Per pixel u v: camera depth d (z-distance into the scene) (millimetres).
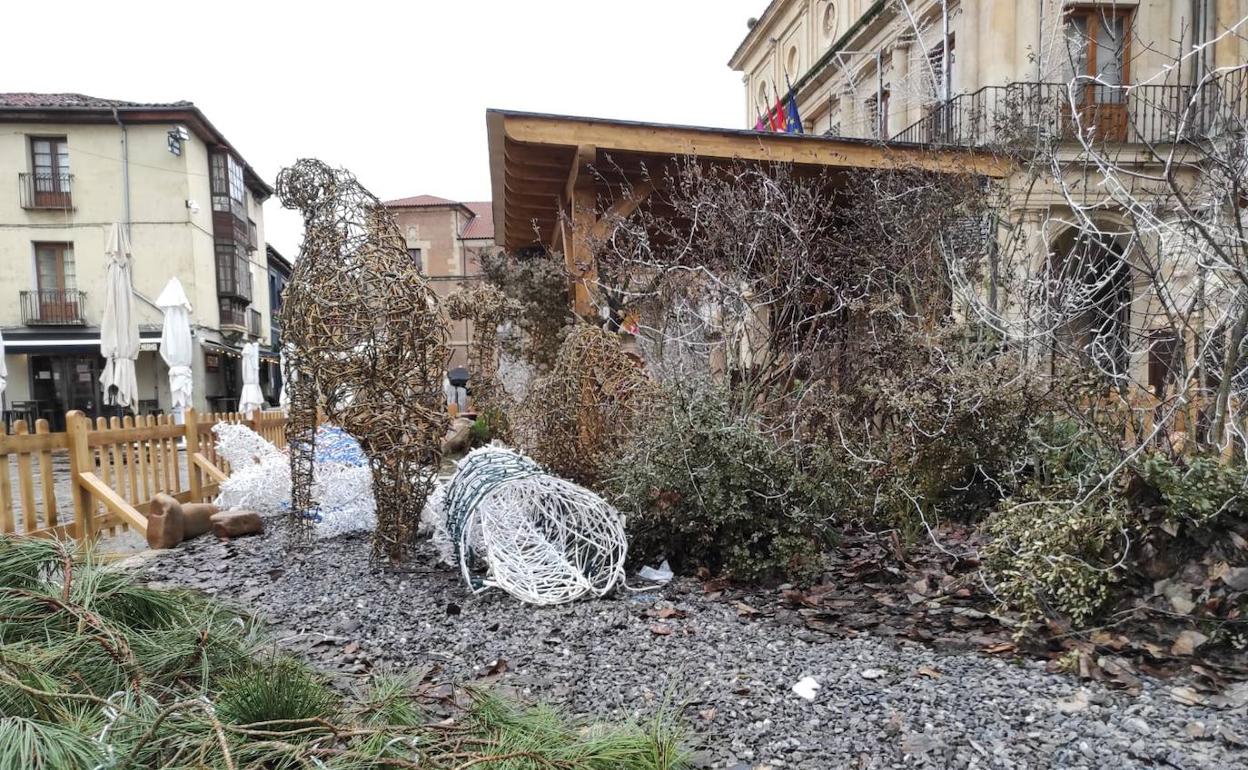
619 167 7316
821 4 17094
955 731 2180
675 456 3846
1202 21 9781
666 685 2570
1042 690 2445
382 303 3865
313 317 3873
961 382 4359
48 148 20500
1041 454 4238
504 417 6547
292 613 3422
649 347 6863
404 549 4344
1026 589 2971
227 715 1983
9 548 2812
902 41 12484
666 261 6676
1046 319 4379
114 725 1795
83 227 20547
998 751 2061
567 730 2125
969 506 4754
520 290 10414
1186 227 3348
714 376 5332
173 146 20750
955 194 6086
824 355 5809
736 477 3748
